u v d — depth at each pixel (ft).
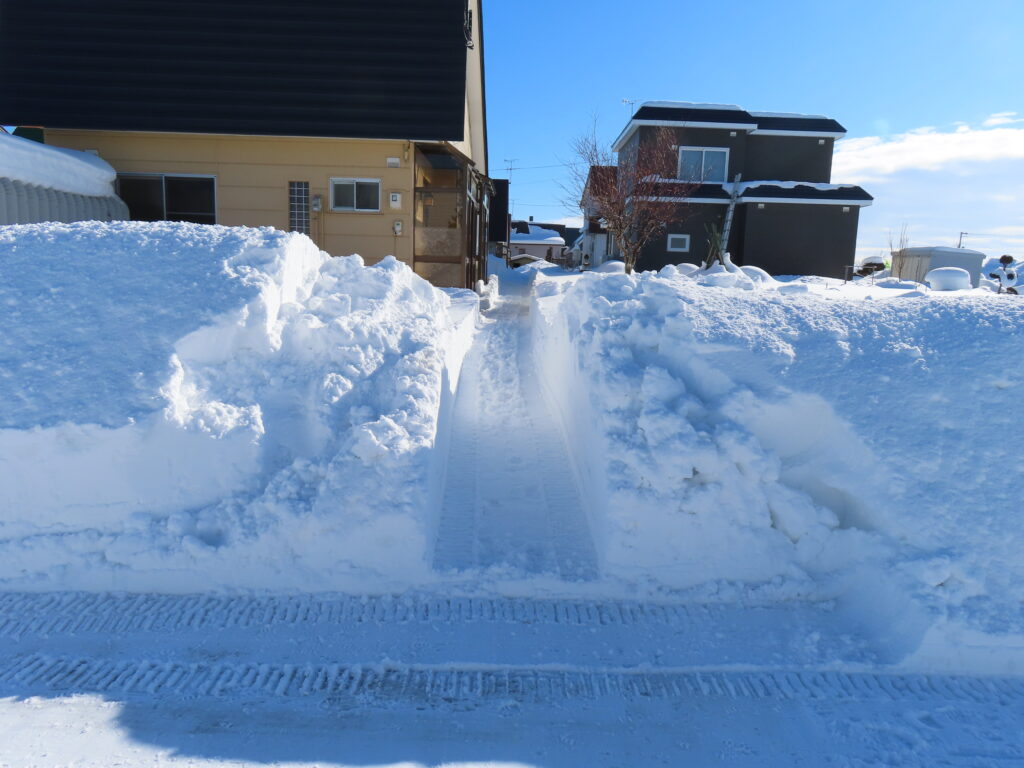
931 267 70.85
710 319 17.56
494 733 10.82
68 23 39.70
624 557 14.92
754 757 10.43
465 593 14.66
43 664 12.21
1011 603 13.03
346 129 39.01
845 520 15.39
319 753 10.28
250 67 39.60
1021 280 69.87
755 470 15.34
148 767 9.89
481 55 49.21
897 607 13.35
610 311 19.01
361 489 15.23
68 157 34.81
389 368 18.52
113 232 20.39
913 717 11.34
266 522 14.99
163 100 39.19
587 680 12.17
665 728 11.02
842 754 10.50
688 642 13.24
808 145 80.18
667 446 15.39
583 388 18.42
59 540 14.93
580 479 18.08
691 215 77.00
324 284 22.04
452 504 17.54
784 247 75.72
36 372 16.38
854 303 18.83
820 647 13.05
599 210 63.00
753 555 15.01
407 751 10.37
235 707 11.25
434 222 42.52
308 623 13.66
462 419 22.11
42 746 10.24
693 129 78.23
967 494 14.43
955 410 15.60
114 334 17.29
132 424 15.42
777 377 16.34
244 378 17.78
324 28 40.11
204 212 40.96
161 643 12.94
